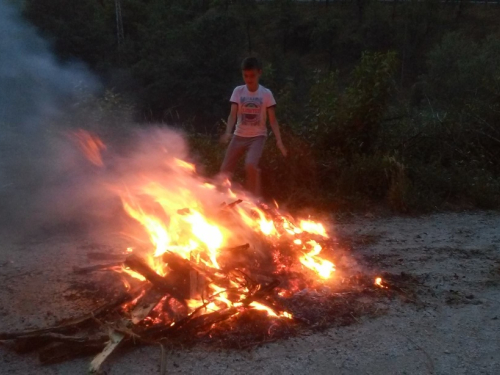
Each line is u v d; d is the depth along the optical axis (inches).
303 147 344.2
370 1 2251.5
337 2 2444.6
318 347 168.4
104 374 153.3
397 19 2193.7
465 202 333.7
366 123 356.2
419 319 187.3
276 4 2202.3
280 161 327.9
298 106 386.6
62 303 192.1
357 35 2160.4
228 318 176.7
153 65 1418.6
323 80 378.6
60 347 160.9
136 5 1791.3
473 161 370.6
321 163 339.0
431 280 219.5
